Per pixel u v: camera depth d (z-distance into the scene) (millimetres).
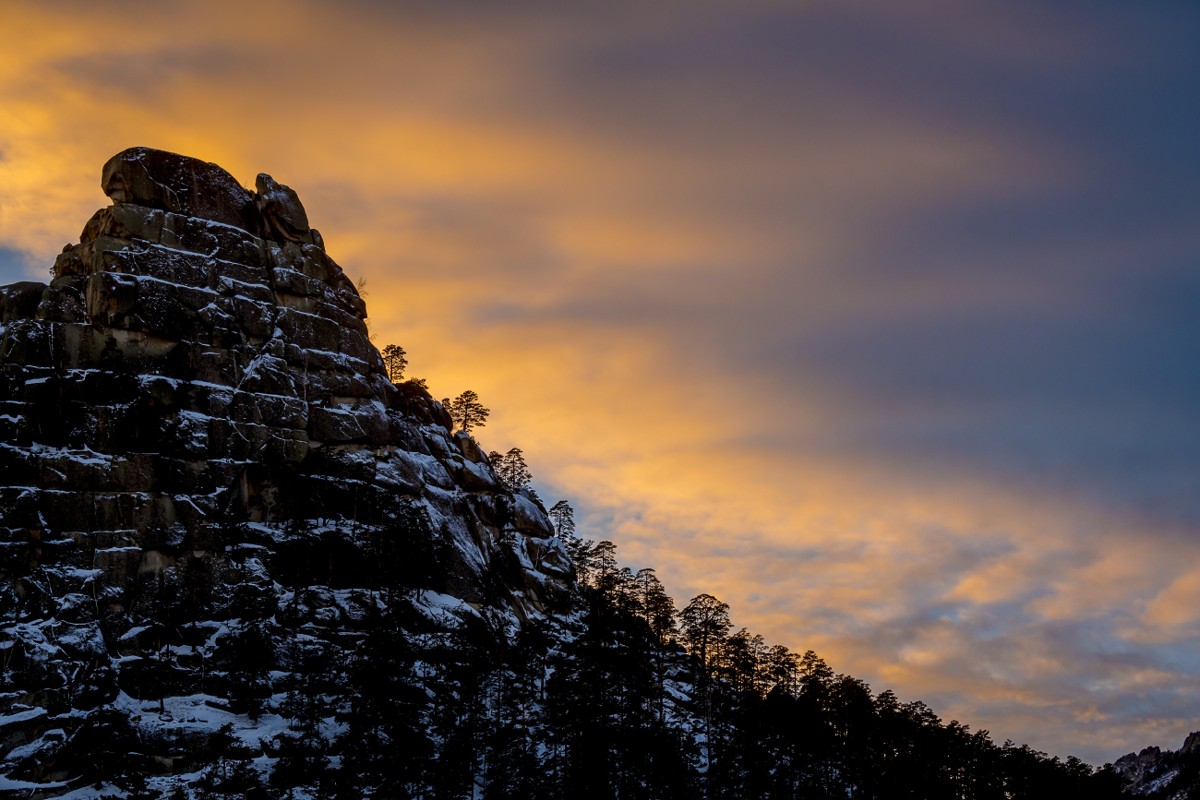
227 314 136000
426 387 180750
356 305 150625
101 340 126625
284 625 119438
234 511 126938
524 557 156750
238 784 98250
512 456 183500
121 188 136625
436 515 143000
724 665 142375
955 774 138125
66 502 115875
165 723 103812
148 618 114812
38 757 96938
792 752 127875
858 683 140750
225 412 130250
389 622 116688
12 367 121562
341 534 129500
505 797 102625
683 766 112500
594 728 110375
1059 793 143375
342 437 138125
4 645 102125
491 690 121750
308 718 106250
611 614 137875
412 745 104625
